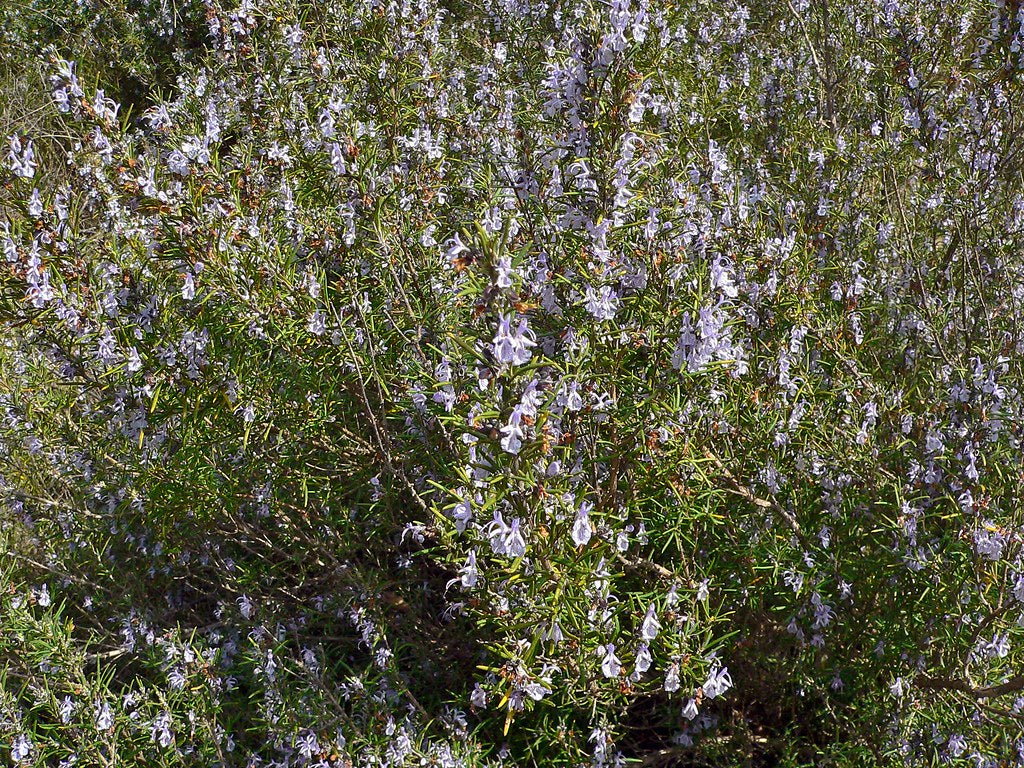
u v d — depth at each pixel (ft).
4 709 9.24
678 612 7.93
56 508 12.84
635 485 8.94
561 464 7.05
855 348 10.42
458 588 10.30
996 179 13.16
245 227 8.84
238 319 8.78
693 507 8.76
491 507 6.31
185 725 9.76
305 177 9.87
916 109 12.75
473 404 6.47
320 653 10.84
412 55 11.61
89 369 9.30
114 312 8.50
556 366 6.51
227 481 10.57
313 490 10.93
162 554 12.17
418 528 9.10
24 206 7.99
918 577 8.89
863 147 13.75
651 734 11.37
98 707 9.27
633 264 8.07
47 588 12.18
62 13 25.77
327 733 9.21
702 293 7.45
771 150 15.75
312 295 8.82
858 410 9.66
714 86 15.62
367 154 9.50
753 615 10.52
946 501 9.48
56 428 11.91
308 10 11.27
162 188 8.51
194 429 9.76
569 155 7.92
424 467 10.48
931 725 9.16
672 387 8.41
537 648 7.25
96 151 8.45
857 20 16.80
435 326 9.61
